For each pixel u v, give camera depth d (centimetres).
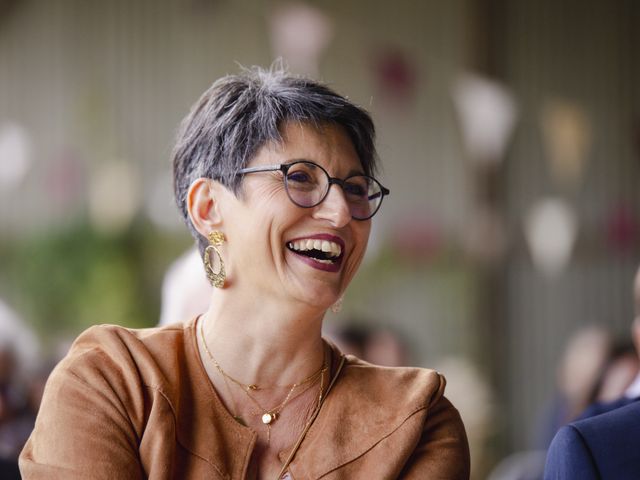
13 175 1009
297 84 245
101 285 945
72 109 1027
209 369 243
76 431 226
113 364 234
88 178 1013
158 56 1026
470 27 953
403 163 973
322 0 974
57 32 1038
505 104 739
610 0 943
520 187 945
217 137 240
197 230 245
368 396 243
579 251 932
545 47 948
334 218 233
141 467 228
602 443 232
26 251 976
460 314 945
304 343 241
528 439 926
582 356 539
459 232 960
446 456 240
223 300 243
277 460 237
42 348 908
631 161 933
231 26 1015
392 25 975
